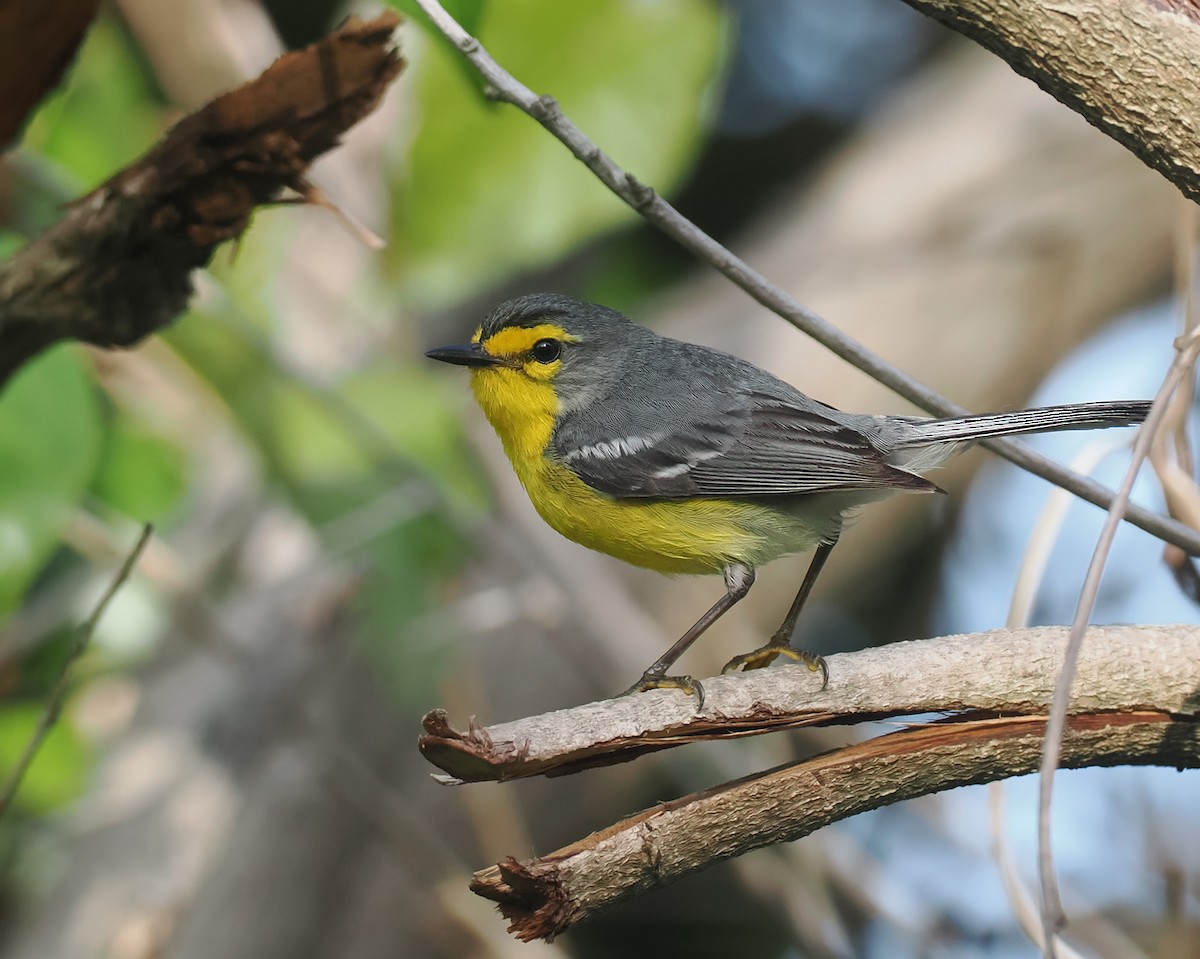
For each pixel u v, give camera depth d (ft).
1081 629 16.71
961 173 50.21
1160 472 23.77
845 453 29.91
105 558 36.73
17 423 29.27
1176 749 18.52
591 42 31.45
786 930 41.52
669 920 44.47
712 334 47.98
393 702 39.55
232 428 38.17
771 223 52.21
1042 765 16.19
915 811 37.73
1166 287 49.14
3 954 37.40
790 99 54.70
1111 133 17.47
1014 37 17.10
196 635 39.04
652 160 31.89
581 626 39.81
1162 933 32.42
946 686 18.49
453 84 30.94
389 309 37.73
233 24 41.01
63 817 39.04
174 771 39.58
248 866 38.32
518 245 31.94
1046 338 48.21
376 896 39.01
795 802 17.81
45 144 36.14
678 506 30.83
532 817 42.83
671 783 42.96
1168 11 16.67
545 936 17.20
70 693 39.17
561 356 32.45
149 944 37.32
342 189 37.73
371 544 34.37
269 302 35.58
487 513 38.37
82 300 17.75
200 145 17.34
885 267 48.62
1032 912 22.93
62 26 16.79
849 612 48.85
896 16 54.75
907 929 34.78
